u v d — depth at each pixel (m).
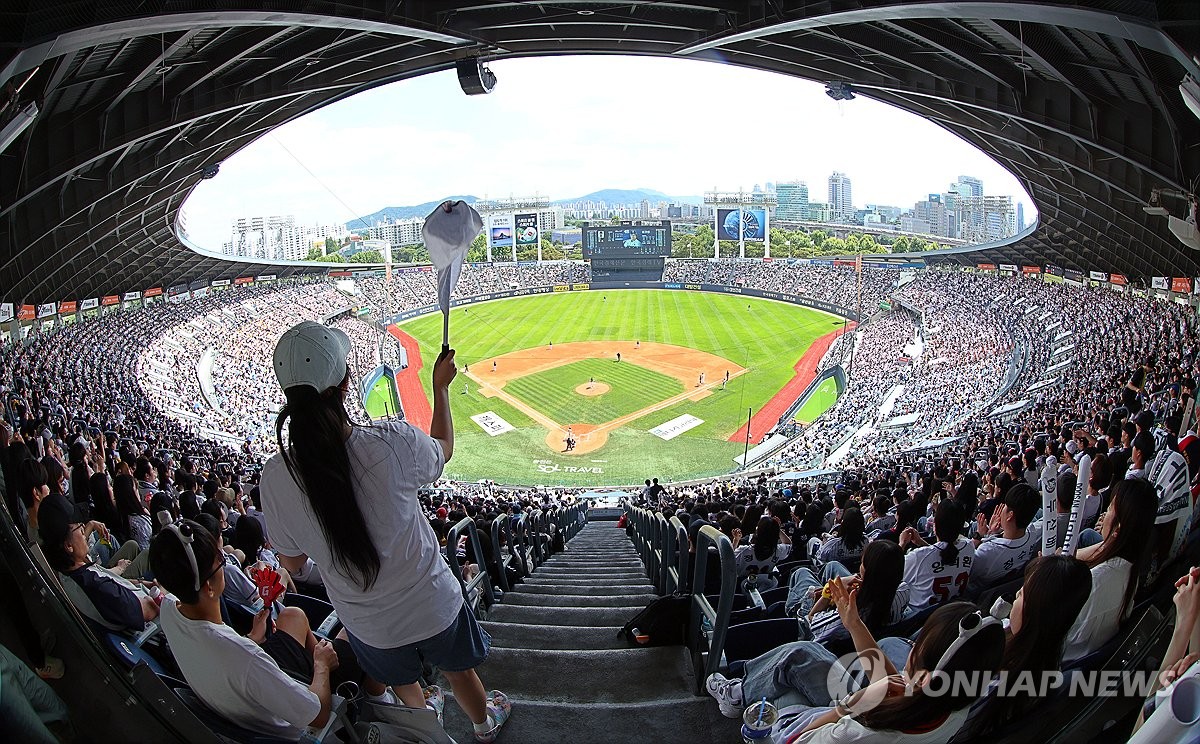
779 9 19.39
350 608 3.28
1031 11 10.43
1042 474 6.07
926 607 5.66
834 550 8.23
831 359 58.31
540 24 25.52
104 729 3.04
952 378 45.59
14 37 7.11
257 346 62.16
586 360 61.56
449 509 16.39
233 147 37.75
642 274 99.12
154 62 20.92
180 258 63.19
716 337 68.88
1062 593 3.15
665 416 47.22
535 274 102.31
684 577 6.47
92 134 23.38
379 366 59.25
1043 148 29.22
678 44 27.86
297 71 28.23
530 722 4.62
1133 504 3.68
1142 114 21.59
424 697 4.57
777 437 42.62
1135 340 35.62
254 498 13.92
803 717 3.92
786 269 92.75
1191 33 4.88
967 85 25.75
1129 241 41.22
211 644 3.42
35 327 43.34
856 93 31.94
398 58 29.19
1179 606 2.92
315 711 3.61
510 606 7.96
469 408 50.19
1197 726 2.54
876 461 27.53
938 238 177.88
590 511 30.95
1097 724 3.16
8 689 2.49
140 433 21.20
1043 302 55.22
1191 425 6.76
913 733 3.13
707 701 4.83
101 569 4.34
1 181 22.36
